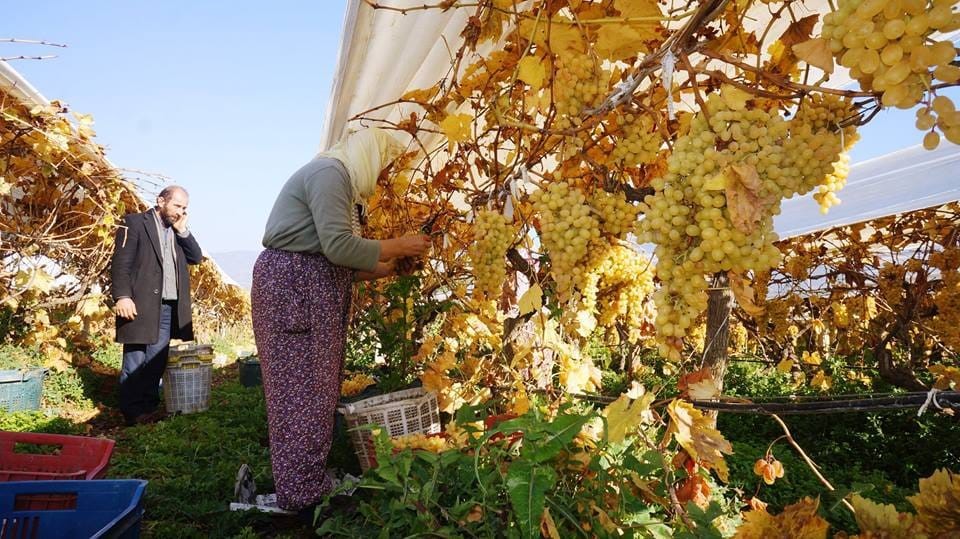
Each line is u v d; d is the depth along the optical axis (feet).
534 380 9.98
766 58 7.68
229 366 37.42
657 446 6.57
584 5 6.06
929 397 4.32
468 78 8.61
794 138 3.68
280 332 8.86
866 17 2.73
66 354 22.93
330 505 8.91
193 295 51.24
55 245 19.74
